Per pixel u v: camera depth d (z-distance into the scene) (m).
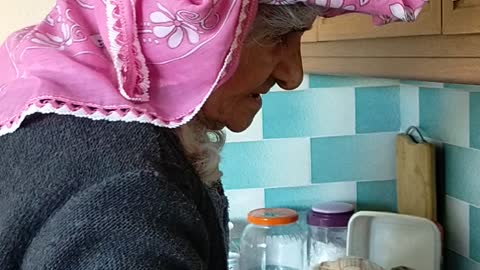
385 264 1.83
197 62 0.77
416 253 1.80
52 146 0.74
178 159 0.79
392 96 2.02
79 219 0.69
